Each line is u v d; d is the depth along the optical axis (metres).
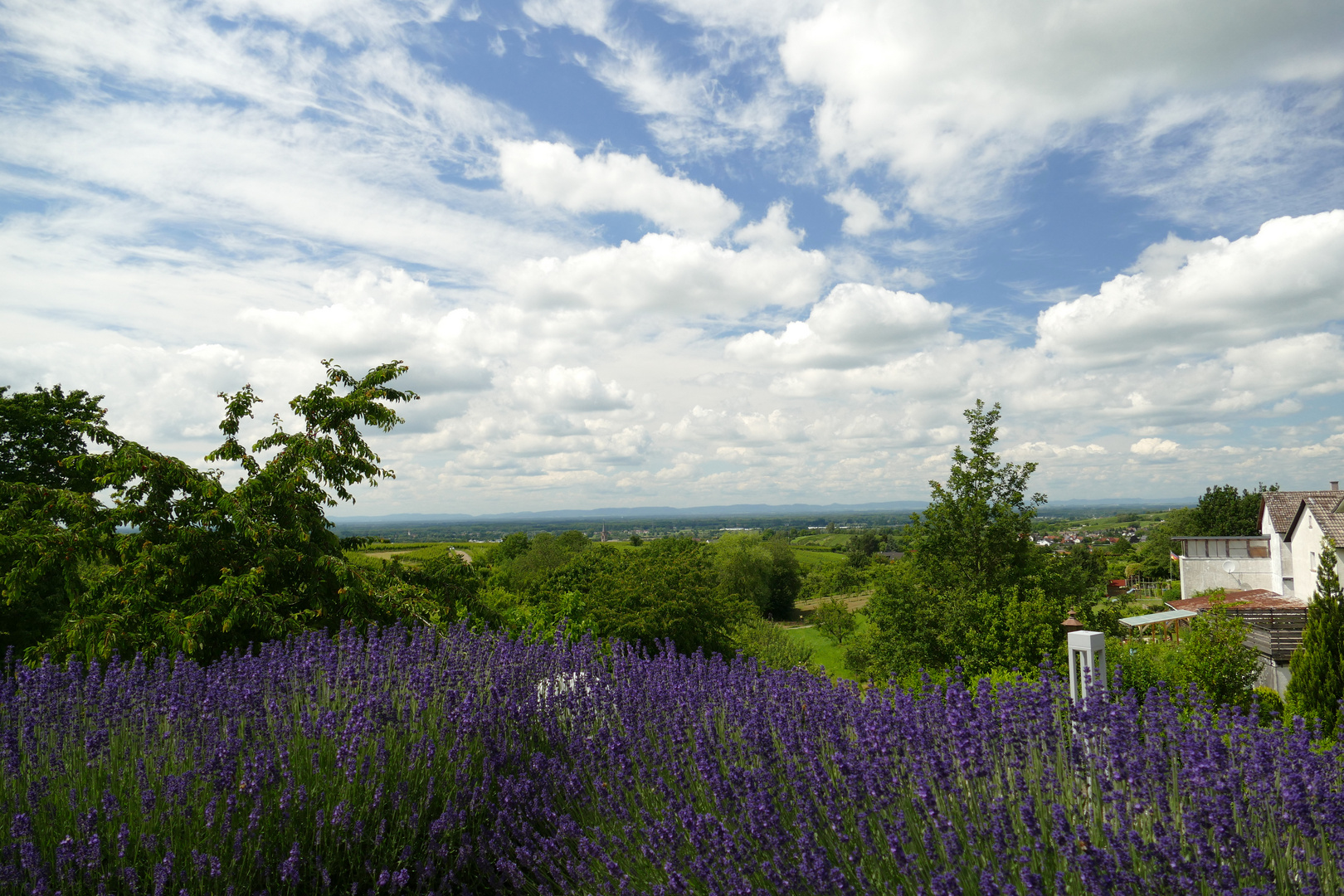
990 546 16.53
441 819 3.81
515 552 66.19
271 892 3.41
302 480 10.49
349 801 3.79
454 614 10.42
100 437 9.83
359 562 11.20
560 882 3.62
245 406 10.91
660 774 4.27
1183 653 11.55
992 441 16.95
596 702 5.37
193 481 9.52
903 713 4.02
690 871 3.25
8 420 20.38
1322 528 29.94
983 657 13.71
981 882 2.61
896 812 3.37
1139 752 3.45
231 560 9.69
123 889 3.15
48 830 3.35
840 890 2.84
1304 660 10.05
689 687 5.59
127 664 5.59
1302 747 3.27
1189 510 66.06
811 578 82.94
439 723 4.82
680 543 32.84
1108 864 2.55
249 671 5.27
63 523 10.24
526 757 4.82
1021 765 3.63
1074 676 5.80
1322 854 2.77
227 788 3.67
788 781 3.84
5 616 12.08
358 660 5.69
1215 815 2.77
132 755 4.17
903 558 17.91
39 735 4.16
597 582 20.89
